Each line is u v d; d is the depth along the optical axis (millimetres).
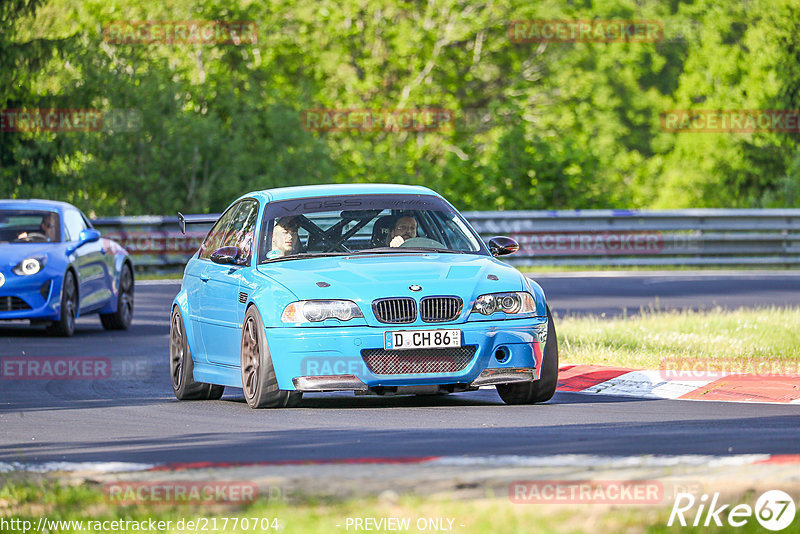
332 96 148500
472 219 78375
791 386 29844
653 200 155000
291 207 30125
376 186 31453
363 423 24766
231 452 21078
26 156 97375
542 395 27797
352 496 15875
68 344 44594
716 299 57219
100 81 99438
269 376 27031
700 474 16969
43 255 46562
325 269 27672
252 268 28797
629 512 14711
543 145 99938
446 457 19266
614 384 31250
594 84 170375
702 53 153375
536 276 71562
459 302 26750
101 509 15977
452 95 149750
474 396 30172
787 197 122375
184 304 31797
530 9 148250
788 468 17359
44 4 100688
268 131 110438
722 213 79750
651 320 44000
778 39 139875
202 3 121938
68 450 22250
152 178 99562
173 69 105000
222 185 102000
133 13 119688
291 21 148500
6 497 17016
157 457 20797
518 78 152375
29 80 98750
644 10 186750
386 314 26484
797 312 46250
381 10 151250
